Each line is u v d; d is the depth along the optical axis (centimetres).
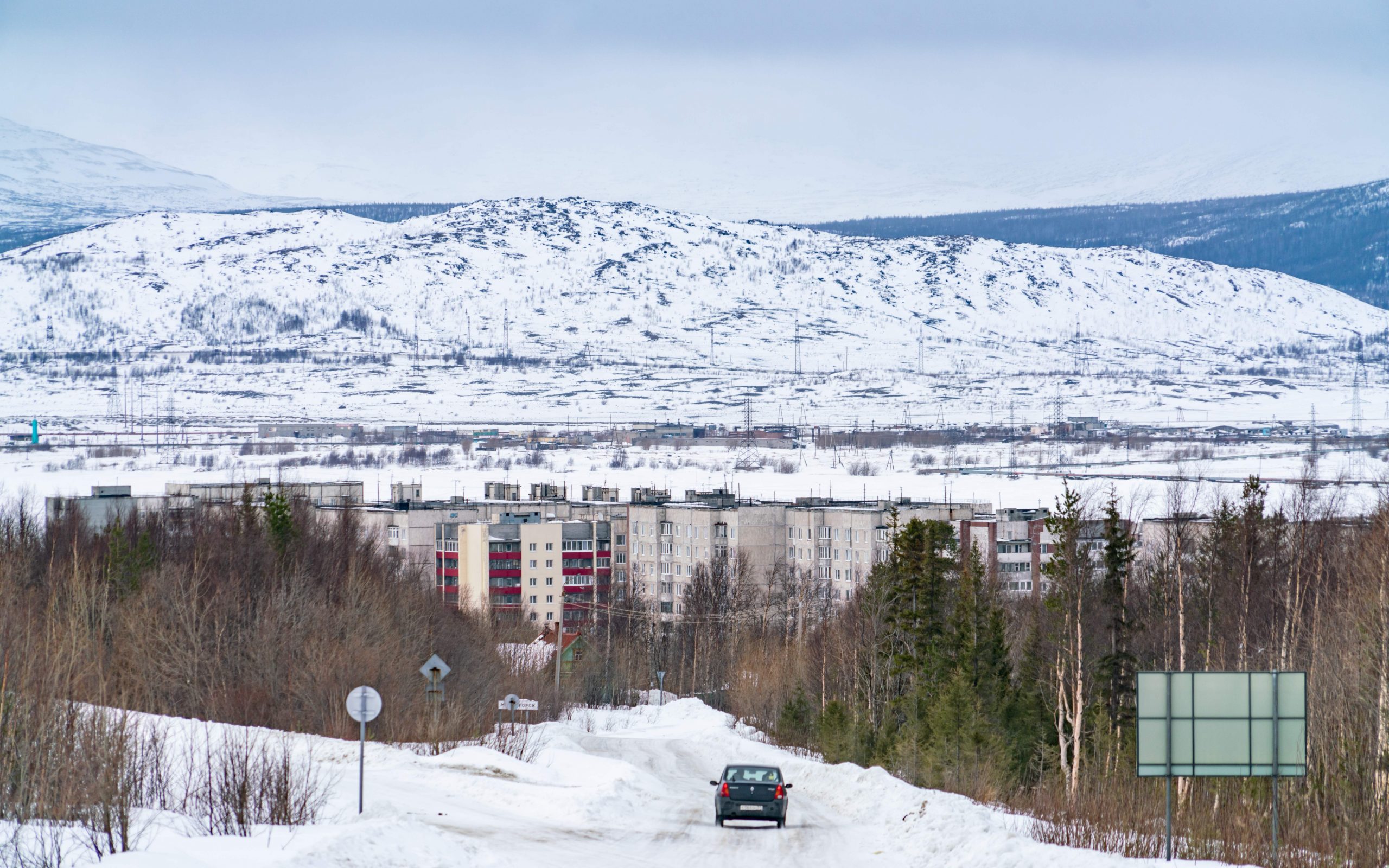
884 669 15462
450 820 6525
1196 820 6981
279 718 10638
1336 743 9425
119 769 5078
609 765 9319
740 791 7050
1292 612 12600
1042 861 5353
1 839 4384
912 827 6538
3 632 6762
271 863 4422
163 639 10969
